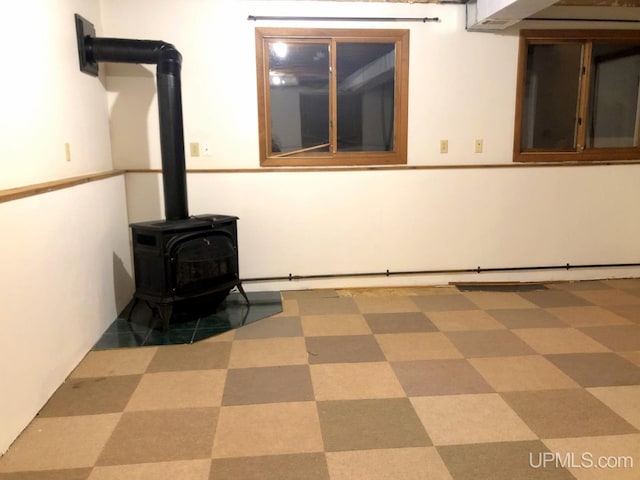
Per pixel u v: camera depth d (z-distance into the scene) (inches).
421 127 147.6
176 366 99.3
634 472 65.3
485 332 116.0
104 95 133.2
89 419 79.7
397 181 148.5
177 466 67.6
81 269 103.7
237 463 68.1
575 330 116.7
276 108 144.0
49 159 97.1
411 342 110.4
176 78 122.1
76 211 101.4
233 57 138.6
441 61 144.8
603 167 153.9
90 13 123.6
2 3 79.8
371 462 67.9
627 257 159.8
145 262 118.7
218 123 141.4
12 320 74.0
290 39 139.9
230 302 140.1
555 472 65.5
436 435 74.2
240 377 94.0
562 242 157.4
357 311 132.3
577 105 153.2
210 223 122.3
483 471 65.8
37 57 92.6
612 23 147.1
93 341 110.0
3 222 71.7
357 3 139.9
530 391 87.4
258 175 143.6
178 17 135.5
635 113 155.6
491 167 150.3
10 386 72.9
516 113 149.8
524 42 146.0
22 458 69.7
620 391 87.1
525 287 153.9
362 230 150.0
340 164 147.2
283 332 117.4
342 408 82.4
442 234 152.9
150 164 140.9
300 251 149.3
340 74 144.0
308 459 68.7
